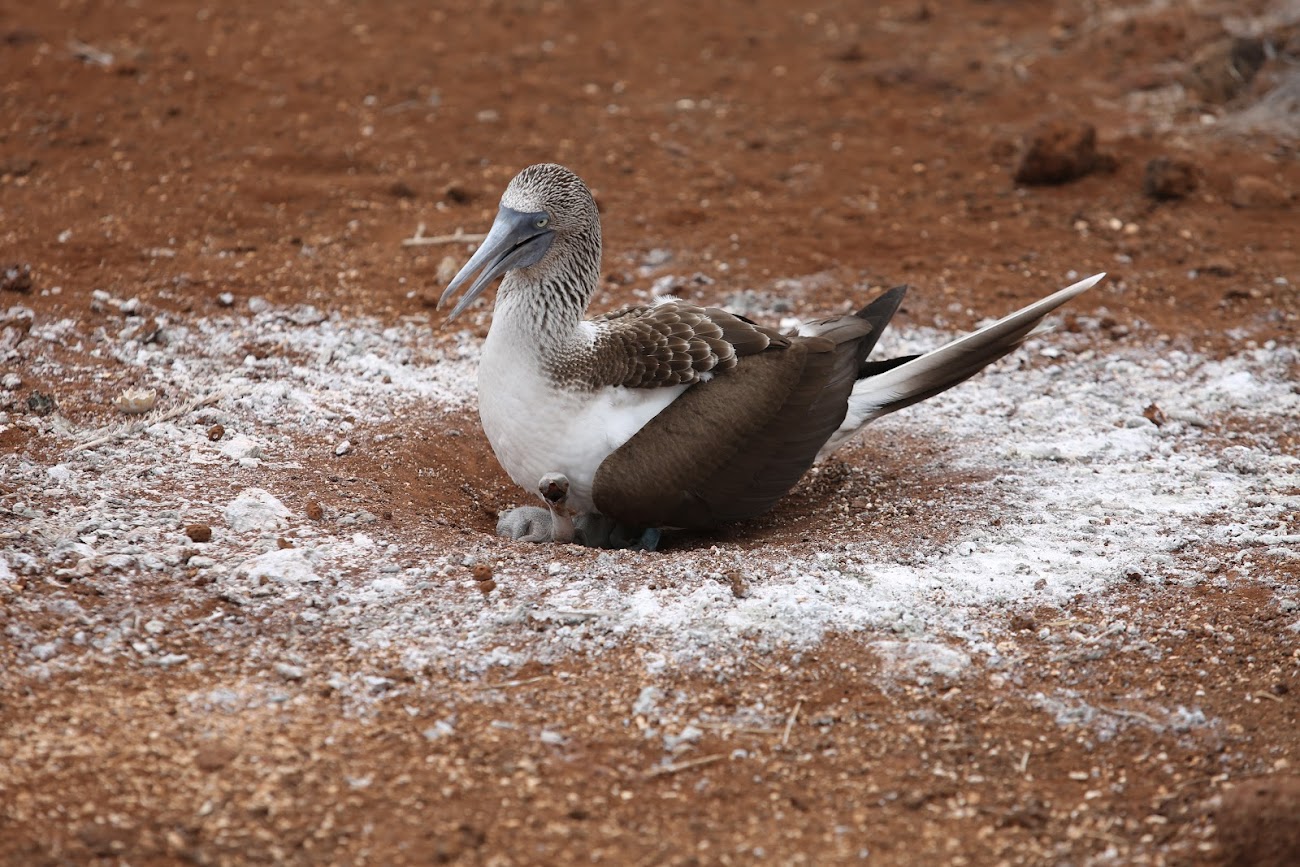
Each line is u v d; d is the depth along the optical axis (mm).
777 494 12391
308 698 9273
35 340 14656
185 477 12195
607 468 11906
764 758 9023
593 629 10148
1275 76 23266
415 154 20844
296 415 13883
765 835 8367
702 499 12062
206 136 20766
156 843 7852
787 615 10367
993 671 10023
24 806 8023
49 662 9359
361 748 8805
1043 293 17734
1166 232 19312
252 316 16078
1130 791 8898
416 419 14180
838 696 9672
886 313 13453
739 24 26469
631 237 18781
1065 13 26953
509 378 12086
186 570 10609
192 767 8484
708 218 19453
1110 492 12977
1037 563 11438
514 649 9938
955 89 23844
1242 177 20578
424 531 11664
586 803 8508
